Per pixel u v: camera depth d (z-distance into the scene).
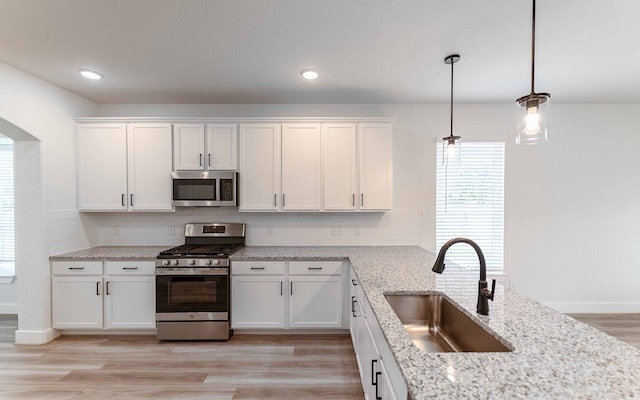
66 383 2.29
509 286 3.61
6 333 3.14
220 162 3.25
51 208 2.98
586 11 1.84
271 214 3.57
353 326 2.70
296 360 2.61
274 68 2.64
